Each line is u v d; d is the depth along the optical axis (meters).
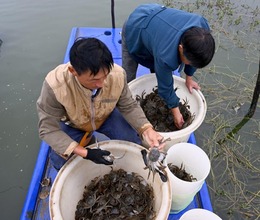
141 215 1.56
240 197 2.15
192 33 1.42
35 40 3.57
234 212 2.06
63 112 1.54
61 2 4.41
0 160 2.30
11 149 2.38
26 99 2.81
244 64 3.31
